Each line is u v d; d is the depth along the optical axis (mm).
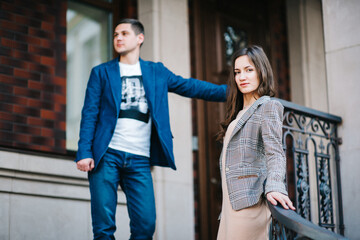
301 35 8031
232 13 7734
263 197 2863
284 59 8109
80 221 5207
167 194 6043
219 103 7199
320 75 8023
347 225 4445
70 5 5977
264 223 2842
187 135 6414
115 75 3576
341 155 4578
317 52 8070
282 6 8281
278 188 2623
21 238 4766
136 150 3506
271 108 2891
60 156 5121
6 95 5234
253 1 8047
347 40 4684
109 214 3410
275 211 2527
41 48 5586
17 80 5336
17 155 4805
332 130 4637
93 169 3451
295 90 7973
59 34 5777
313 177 6816
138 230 3504
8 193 4754
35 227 4871
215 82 7316
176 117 6344
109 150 3461
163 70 3791
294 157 4242
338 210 4508
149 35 6352
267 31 8062
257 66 3086
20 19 5469
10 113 5230
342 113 4625
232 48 7633
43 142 5418
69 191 5148
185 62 6578
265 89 3074
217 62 7391
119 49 3646
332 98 4695
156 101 3627
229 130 3031
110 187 3438
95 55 6129
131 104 3543
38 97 5465
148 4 6406
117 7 6441
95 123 3547
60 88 5656
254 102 2975
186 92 3875
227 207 2912
